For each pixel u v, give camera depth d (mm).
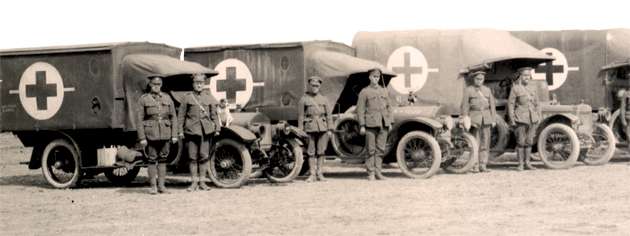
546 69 18250
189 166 13133
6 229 9273
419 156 14289
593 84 18016
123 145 14297
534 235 8062
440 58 16844
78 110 13719
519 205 10273
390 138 14672
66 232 8945
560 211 9680
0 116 14219
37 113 13984
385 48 17125
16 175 17688
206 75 13930
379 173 14219
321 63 14867
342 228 8711
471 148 14898
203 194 12312
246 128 13594
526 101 15430
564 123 15852
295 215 9766
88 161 14141
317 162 14172
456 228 8562
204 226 9078
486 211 9797
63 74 13820
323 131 14016
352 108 15312
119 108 13539
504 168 16234
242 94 15352
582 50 18062
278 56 15148
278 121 15062
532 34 18328
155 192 12648
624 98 16734
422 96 16922
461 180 13578
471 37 16812
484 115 15164
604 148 16406
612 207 9930
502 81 17062
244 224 9148
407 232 8367
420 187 12570
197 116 12766
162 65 13281
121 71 13562
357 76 15648
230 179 13398
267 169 13914
